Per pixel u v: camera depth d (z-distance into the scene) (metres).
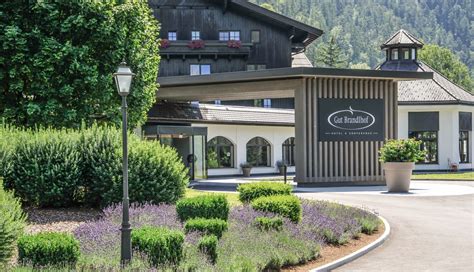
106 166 15.06
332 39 108.12
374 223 15.03
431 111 45.06
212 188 27.00
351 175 27.81
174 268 9.25
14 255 9.72
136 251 9.55
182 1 44.66
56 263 8.80
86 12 20.52
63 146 15.12
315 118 27.34
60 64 20.11
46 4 20.20
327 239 13.17
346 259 11.84
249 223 12.59
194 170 33.97
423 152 25.16
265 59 44.94
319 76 27.05
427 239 14.26
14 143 14.84
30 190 14.59
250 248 10.81
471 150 46.97
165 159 15.55
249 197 15.69
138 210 13.28
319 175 27.33
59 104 20.22
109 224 11.98
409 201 21.20
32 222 13.10
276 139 45.06
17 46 19.86
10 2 20.25
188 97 32.44
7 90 20.53
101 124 21.36
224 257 10.22
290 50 45.09
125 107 9.88
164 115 34.84
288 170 45.56
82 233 11.15
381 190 25.52
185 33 44.66
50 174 14.69
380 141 28.41
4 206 9.47
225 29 44.91
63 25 20.23
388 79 28.42
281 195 14.48
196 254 9.85
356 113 27.95
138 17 21.95
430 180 35.09
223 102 44.28
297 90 27.33
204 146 34.62
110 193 14.80
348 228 14.05
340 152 27.69
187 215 12.50
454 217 17.58
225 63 44.12
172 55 43.44
